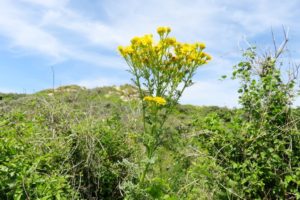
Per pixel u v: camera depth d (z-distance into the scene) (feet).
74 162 15.94
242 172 15.99
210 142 17.47
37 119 17.60
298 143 16.63
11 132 15.57
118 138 17.71
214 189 16.21
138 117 19.47
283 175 16.24
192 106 43.80
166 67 14.15
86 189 15.15
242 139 16.66
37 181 12.76
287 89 17.53
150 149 14.11
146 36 14.11
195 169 16.52
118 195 16.38
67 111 18.03
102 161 16.29
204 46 14.42
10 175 12.59
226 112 19.69
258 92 17.74
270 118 17.24
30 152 14.96
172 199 13.94
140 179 14.30
